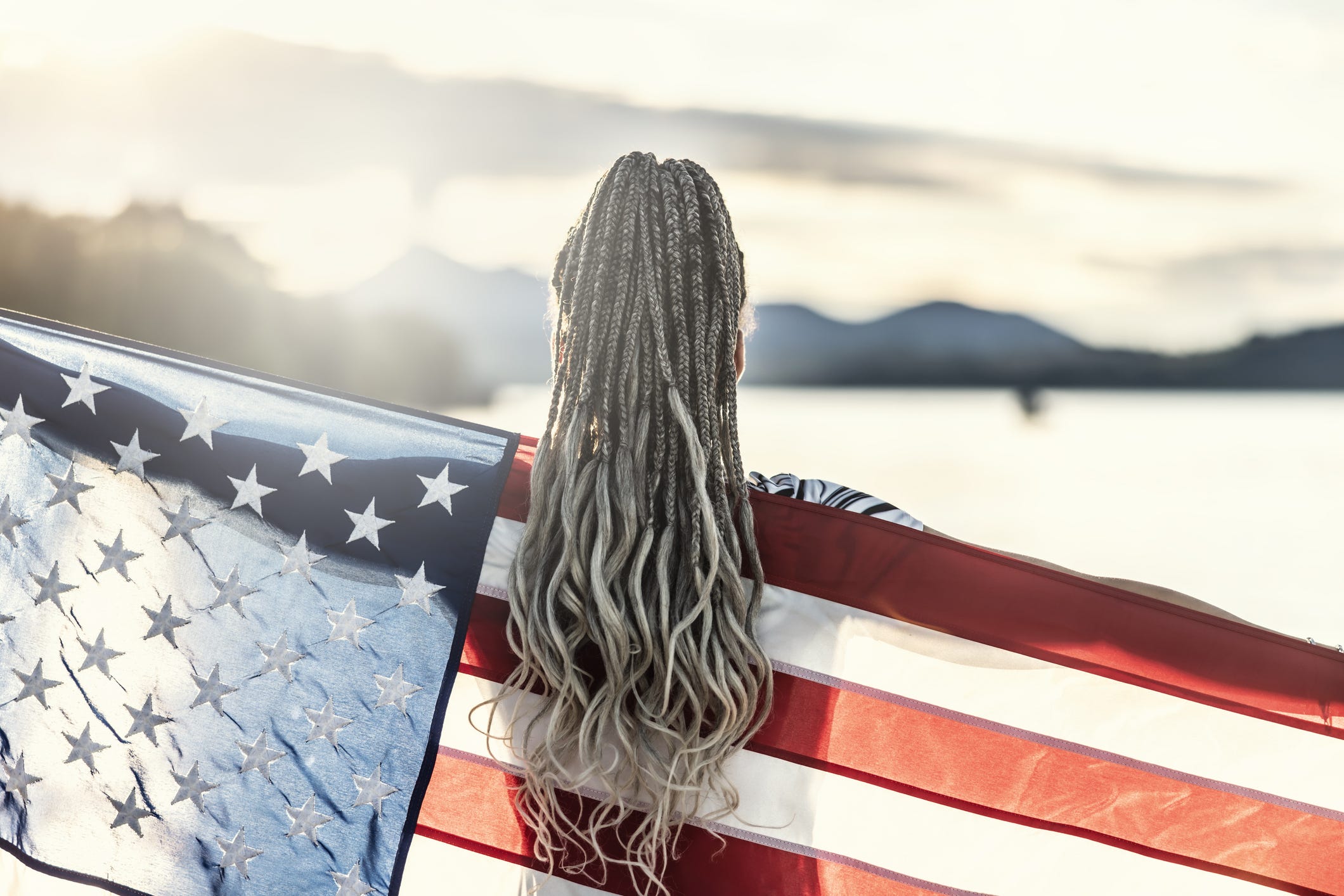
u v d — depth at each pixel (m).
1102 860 2.04
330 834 1.90
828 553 1.93
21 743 1.97
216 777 1.92
